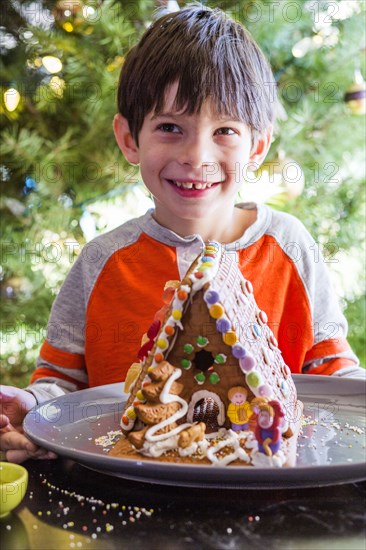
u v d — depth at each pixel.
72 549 0.65
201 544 0.66
